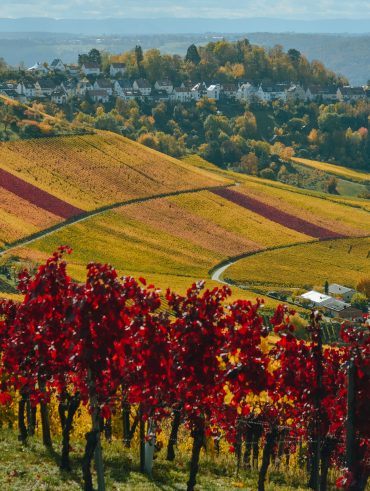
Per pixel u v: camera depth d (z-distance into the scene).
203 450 46.62
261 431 42.91
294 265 173.00
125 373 35.06
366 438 37.12
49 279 35.75
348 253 185.88
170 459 42.62
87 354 33.25
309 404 39.78
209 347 36.50
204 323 36.22
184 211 195.38
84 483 34.62
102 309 33.09
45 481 34.81
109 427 45.72
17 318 39.03
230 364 37.91
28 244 155.50
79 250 158.88
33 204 175.50
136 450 42.97
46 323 35.78
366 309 152.62
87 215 178.88
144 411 36.03
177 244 173.50
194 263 164.00
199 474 40.62
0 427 44.47
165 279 147.88
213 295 36.69
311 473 42.00
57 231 165.62
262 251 179.38
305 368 39.44
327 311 144.62
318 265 175.12
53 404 46.53
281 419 42.41
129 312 34.78
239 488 38.75
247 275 161.75
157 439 45.50
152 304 34.56
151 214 189.00
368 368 36.09
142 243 169.75
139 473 38.44
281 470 44.25
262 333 37.84
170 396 36.94
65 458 37.03
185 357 36.19
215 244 178.00
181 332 36.00
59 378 36.81
